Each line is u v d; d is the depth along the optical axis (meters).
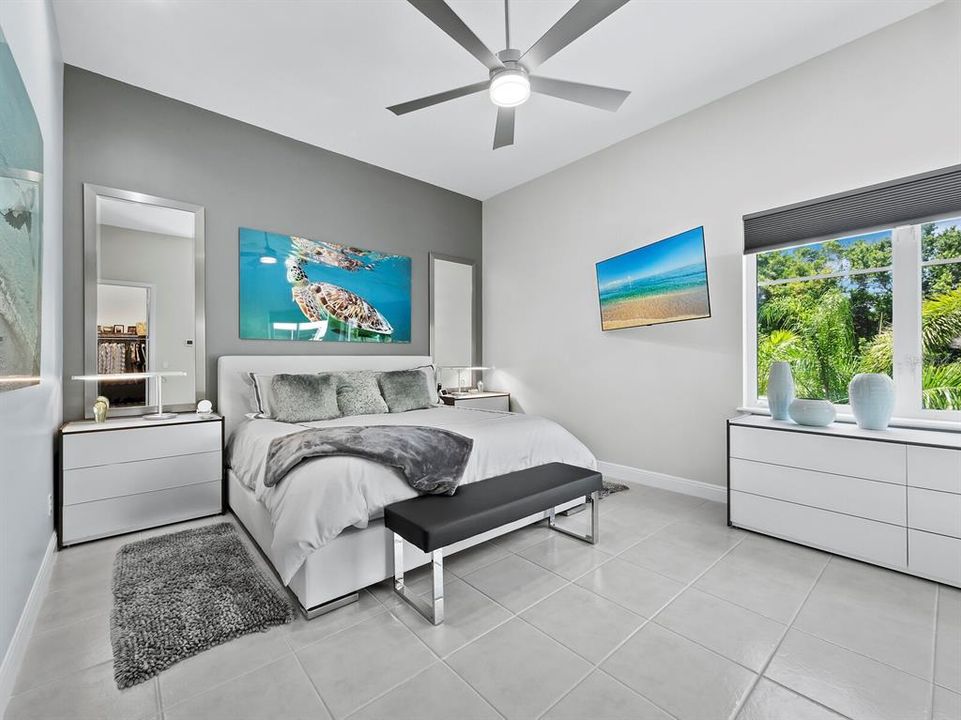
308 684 1.41
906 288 2.48
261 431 2.78
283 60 2.74
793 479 2.46
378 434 2.33
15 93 1.35
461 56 2.70
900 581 2.05
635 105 3.24
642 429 3.67
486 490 2.13
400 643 1.62
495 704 1.33
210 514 2.89
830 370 2.81
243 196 3.51
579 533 2.61
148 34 2.52
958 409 2.33
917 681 1.42
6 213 1.24
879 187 2.48
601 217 3.96
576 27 1.88
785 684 1.41
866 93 2.55
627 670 1.48
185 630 1.65
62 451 2.39
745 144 3.04
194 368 3.27
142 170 3.07
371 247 4.27
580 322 4.16
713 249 3.22
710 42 2.59
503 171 4.41
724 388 3.18
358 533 1.89
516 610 1.83
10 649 1.40
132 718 1.28
